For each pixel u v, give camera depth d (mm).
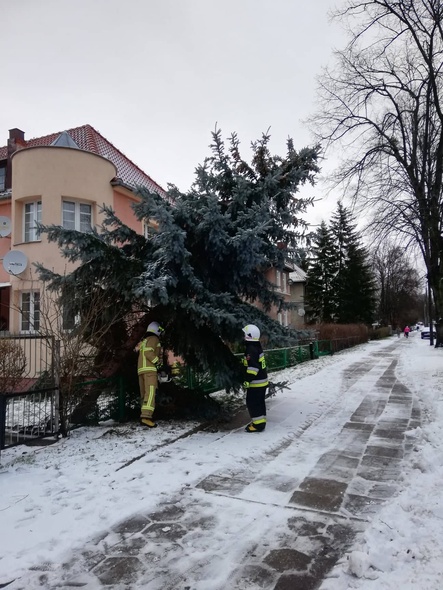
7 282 14953
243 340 7469
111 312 7371
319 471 5031
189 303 6594
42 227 6664
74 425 6789
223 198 8219
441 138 14539
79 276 7105
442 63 14117
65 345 6656
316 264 46875
